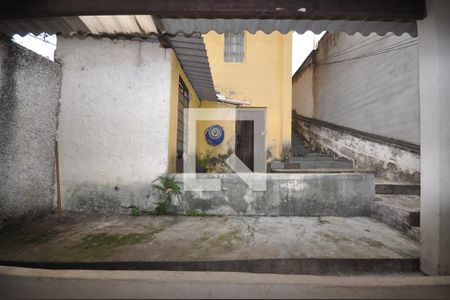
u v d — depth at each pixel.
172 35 3.02
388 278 2.00
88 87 3.83
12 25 2.71
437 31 2.15
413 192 4.56
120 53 3.83
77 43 3.85
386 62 5.84
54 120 3.75
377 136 6.02
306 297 1.90
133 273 2.02
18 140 3.13
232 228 3.17
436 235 2.16
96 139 3.81
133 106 3.82
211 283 1.93
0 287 2.00
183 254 2.42
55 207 3.76
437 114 2.14
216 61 7.46
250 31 2.85
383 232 3.09
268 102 7.42
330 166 6.64
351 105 7.34
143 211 3.76
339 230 3.14
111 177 3.79
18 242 2.67
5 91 2.94
